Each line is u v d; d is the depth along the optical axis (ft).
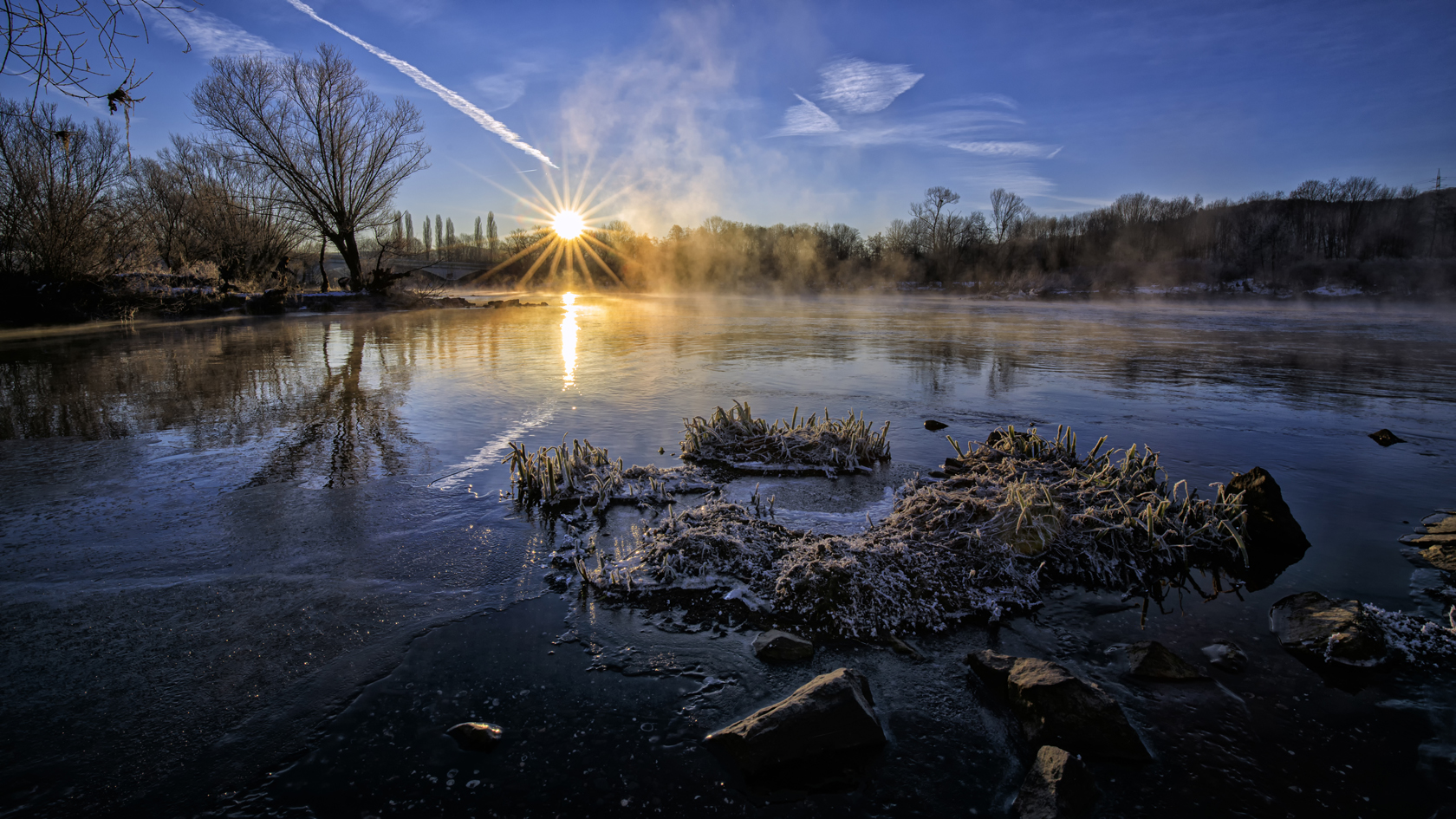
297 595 12.95
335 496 18.38
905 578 12.98
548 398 31.83
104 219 78.38
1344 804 8.12
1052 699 9.34
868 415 29.04
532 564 14.32
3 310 70.33
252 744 9.00
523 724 9.42
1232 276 185.37
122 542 15.30
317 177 105.70
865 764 8.77
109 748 8.93
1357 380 40.11
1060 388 36.17
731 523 15.25
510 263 267.59
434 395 32.45
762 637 11.41
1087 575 14.20
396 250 126.93
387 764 8.68
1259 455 23.53
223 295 91.66
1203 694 10.19
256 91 97.71
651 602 12.76
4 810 7.90
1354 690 10.31
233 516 16.90
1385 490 19.92
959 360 47.88
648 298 166.81
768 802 8.16
